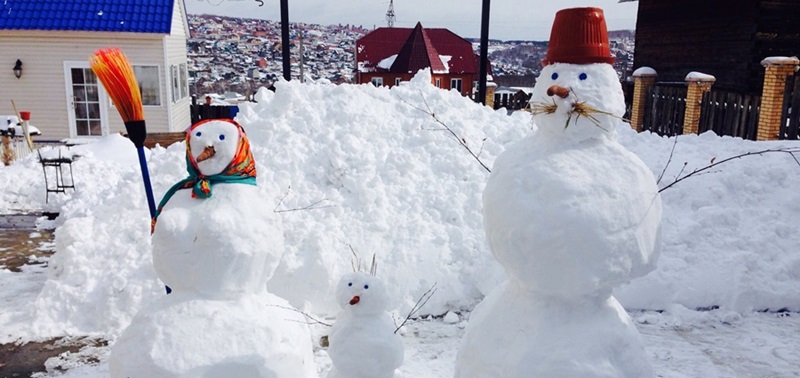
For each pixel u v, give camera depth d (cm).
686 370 487
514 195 282
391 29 3597
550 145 293
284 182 648
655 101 1602
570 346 280
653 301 599
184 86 2181
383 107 784
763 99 1230
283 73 1240
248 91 3097
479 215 648
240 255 340
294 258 579
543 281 279
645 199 284
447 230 633
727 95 1339
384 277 586
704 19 1658
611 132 297
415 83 846
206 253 336
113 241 613
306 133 718
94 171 1179
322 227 605
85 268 586
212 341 332
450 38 3481
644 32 1947
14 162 1298
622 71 2141
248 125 716
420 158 711
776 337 546
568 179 276
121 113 381
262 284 377
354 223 620
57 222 913
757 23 1479
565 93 283
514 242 279
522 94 2028
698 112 1426
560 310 290
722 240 644
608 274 273
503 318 302
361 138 715
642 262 284
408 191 659
